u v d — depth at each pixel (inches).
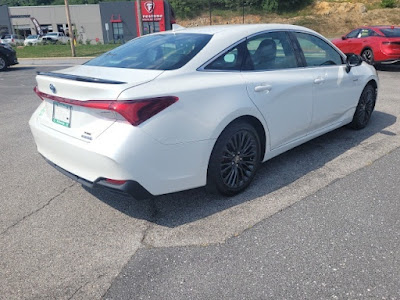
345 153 164.4
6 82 446.9
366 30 473.4
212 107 109.6
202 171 111.7
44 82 114.0
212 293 81.6
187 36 130.0
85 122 103.7
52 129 114.6
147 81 101.7
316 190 129.0
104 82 98.3
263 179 139.6
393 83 354.9
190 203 123.0
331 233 102.6
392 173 141.1
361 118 195.6
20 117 256.7
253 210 116.8
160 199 126.6
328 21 1699.1
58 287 85.2
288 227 106.3
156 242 101.7
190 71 111.3
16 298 81.9
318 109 155.3
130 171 96.2
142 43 138.2
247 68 126.2
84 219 115.4
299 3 2001.7
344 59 175.3
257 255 94.2
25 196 132.1
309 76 147.3
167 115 99.8
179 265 91.5
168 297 80.9
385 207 116.0
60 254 97.5
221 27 138.2
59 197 130.9
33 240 104.3
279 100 132.3
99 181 101.3
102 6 1818.4
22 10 2017.7
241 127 119.7
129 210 120.3
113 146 95.0
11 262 94.6
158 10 1683.1
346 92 172.9
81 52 903.1
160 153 100.0
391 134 189.6
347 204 118.5
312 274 86.3
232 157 120.6
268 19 1982.0
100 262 93.7
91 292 83.3
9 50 585.0
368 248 95.5
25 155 176.2
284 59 141.7
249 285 83.5
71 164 108.0
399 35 437.7
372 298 78.4
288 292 80.9
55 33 1702.8
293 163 154.7
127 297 81.4
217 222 110.7
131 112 94.0
